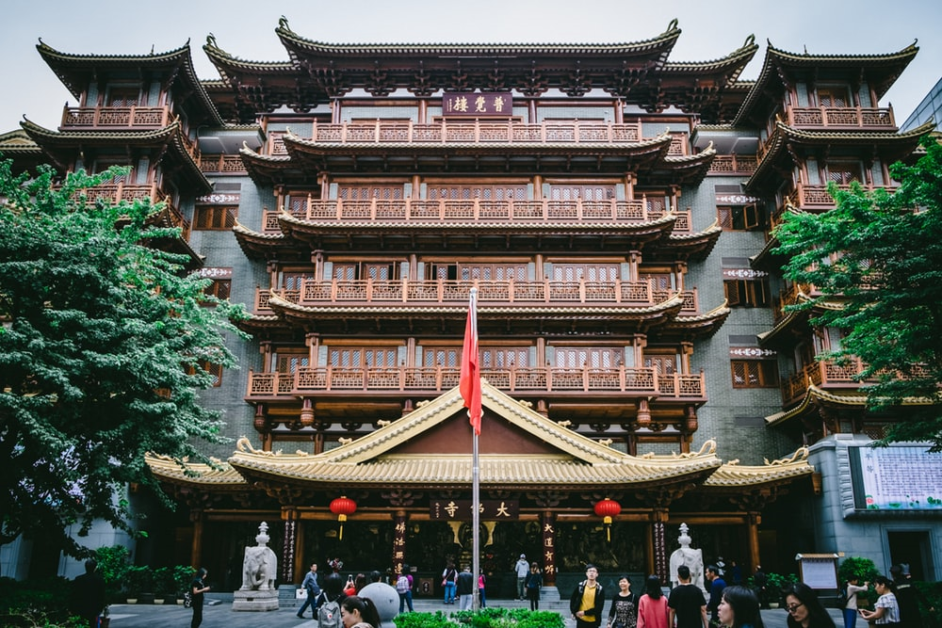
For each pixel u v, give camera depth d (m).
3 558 31.03
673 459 29.27
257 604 26.48
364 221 41.03
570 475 28.27
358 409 38.88
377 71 44.88
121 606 28.64
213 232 45.28
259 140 46.31
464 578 24.70
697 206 46.16
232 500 32.69
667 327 40.28
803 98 43.69
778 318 43.41
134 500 33.31
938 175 21.02
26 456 19.23
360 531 32.97
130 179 40.88
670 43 43.62
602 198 43.16
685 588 11.22
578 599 13.21
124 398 20.08
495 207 41.31
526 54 44.09
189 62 42.53
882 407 26.14
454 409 30.19
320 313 38.38
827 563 29.55
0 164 20.25
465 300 39.69
